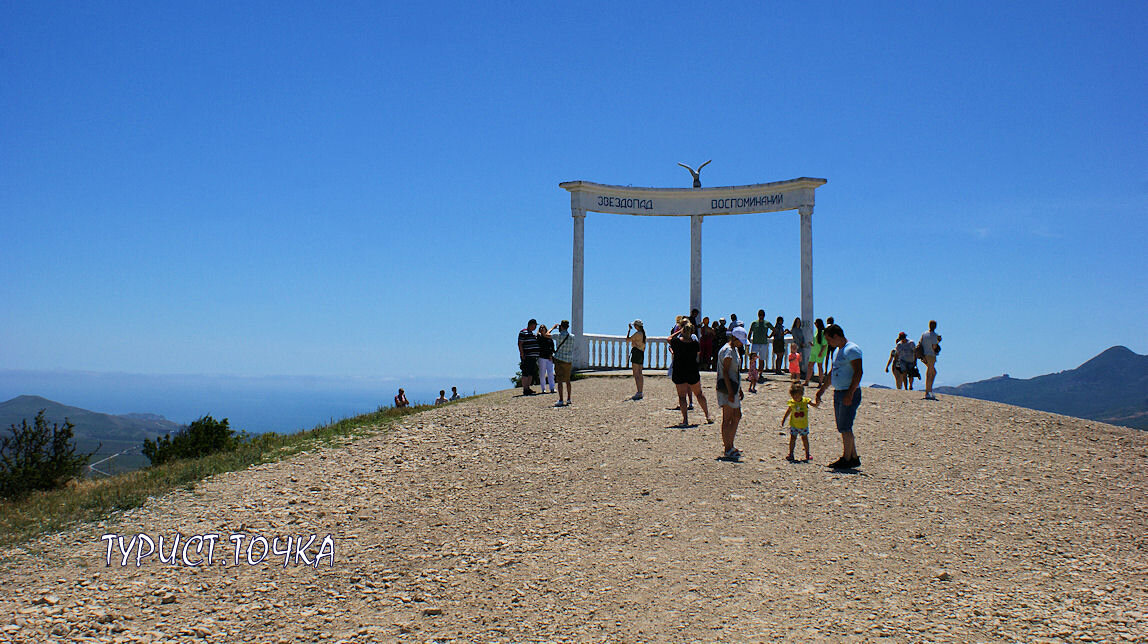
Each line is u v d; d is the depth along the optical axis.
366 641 6.91
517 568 8.38
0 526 11.75
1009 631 6.61
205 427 20.36
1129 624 6.76
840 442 13.73
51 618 7.75
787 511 9.84
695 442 13.51
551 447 13.80
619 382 21.66
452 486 11.91
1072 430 14.83
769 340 24.12
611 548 8.77
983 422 15.49
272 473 13.27
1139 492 10.98
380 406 20.98
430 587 8.05
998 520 9.64
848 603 7.18
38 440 17.86
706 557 8.36
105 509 11.83
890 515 9.73
